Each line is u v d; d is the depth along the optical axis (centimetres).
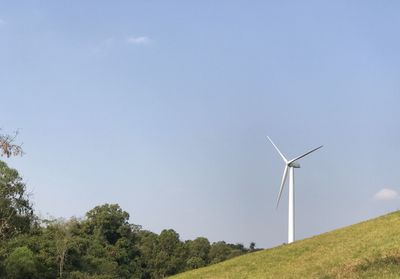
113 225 14275
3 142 2561
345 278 2620
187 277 4241
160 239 15138
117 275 11562
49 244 9725
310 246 4194
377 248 3231
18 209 8888
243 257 4547
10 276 8175
